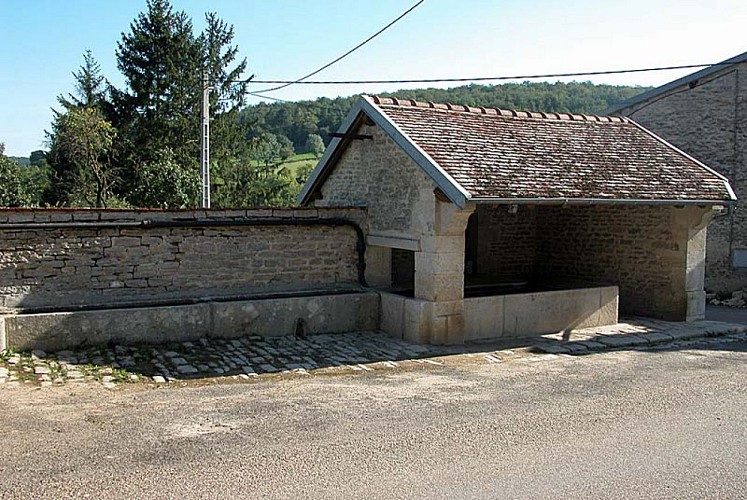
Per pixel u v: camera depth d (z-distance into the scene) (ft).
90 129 92.38
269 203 112.78
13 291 31.68
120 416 21.09
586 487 16.05
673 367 31.35
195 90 107.96
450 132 38.47
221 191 108.17
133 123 106.83
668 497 15.60
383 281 41.45
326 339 35.76
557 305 40.65
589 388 26.45
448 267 35.58
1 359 28.12
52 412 21.33
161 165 87.04
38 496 14.66
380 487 15.76
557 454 18.30
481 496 15.40
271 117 182.80
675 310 44.83
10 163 81.35
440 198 34.76
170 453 17.65
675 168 43.37
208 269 36.19
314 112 181.16
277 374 28.71
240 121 117.80
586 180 37.73
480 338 37.70
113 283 33.88
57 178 97.09
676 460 18.03
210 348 32.27
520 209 53.47
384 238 39.22
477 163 35.63
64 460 16.90
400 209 37.76
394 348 34.40
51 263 32.48
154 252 34.81
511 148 38.81
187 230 35.55
